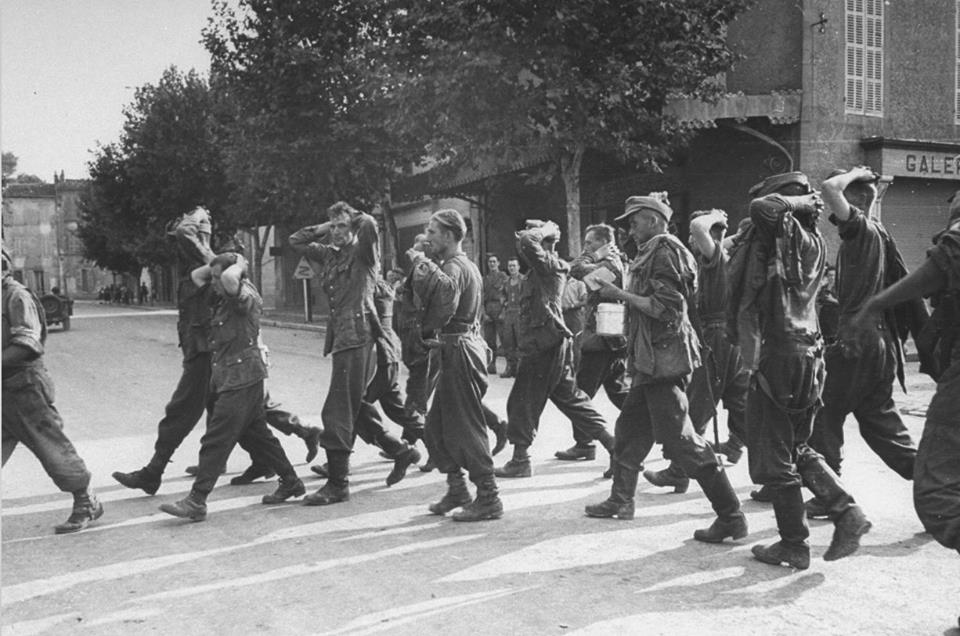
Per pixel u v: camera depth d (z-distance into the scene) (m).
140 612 4.18
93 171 43.09
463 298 5.67
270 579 4.60
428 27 15.24
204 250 6.40
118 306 59.75
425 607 4.14
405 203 30.00
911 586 4.25
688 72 14.95
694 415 6.64
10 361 5.34
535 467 7.22
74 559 5.02
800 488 4.49
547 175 15.61
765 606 4.04
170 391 12.69
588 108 14.48
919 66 17.59
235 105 25.03
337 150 21.81
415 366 7.48
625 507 5.56
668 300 4.98
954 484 3.63
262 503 6.26
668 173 18.00
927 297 3.94
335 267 6.26
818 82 16.61
